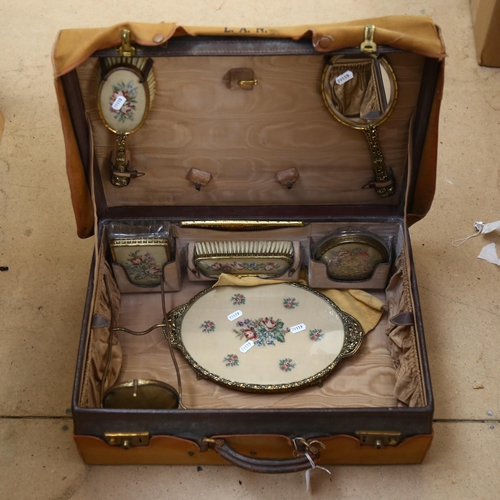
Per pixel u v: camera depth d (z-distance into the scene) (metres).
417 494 1.02
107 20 1.69
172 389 1.03
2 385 1.13
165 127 1.03
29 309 1.22
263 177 1.11
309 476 1.03
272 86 0.99
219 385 1.09
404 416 0.93
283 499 1.02
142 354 1.12
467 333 1.19
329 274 1.17
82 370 0.97
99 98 0.99
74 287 1.25
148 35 0.90
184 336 1.12
